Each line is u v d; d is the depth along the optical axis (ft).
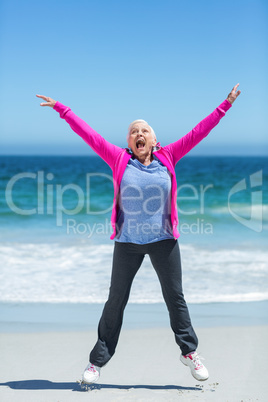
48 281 23.07
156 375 12.01
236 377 11.75
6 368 12.57
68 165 148.05
